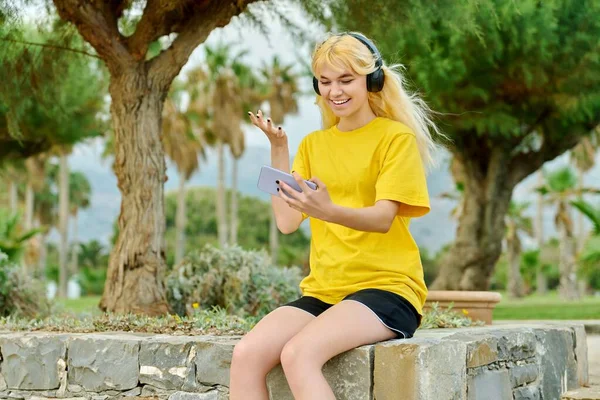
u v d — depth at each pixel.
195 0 5.54
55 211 55.34
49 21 6.33
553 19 9.22
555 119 11.48
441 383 2.73
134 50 5.50
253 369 2.59
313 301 2.80
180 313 5.98
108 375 3.50
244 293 6.00
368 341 2.65
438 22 9.15
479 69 9.86
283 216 2.93
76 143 12.70
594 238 18.17
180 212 36.47
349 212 2.53
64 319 4.77
